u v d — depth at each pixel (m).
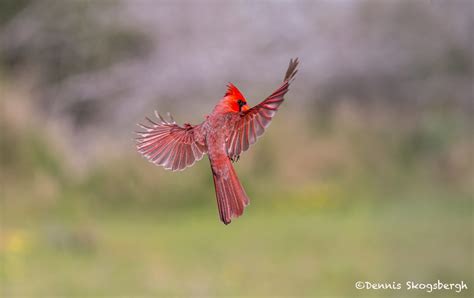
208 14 27.69
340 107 20.52
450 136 19.25
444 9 26.19
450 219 15.14
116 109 26.77
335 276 11.61
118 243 13.96
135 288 11.08
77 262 12.54
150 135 4.72
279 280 11.46
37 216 15.38
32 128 16.75
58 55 26.95
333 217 15.97
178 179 17.39
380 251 12.88
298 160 18.36
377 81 26.73
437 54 26.23
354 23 27.20
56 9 26.84
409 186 18.05
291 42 27.38
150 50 27.62
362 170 18.52
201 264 12.44
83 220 15.36
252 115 4.36
